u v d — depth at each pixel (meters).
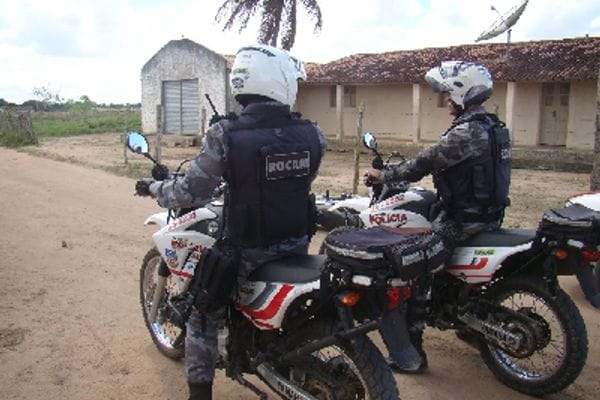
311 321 3.16
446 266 4.12
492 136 4.01
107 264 6.88
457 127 4.00
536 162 20.25
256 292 3.24
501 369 4.25
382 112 26.97
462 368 4.54
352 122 27.91
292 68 3.30
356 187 11.48
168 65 29.12
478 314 4.16
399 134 26.58
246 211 3.19
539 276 4.00
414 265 2.77
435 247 2.89
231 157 3.11
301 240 3.40
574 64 20.92
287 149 3.20
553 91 22.28
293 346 3.22
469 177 4.02
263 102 3.22
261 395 3.44
